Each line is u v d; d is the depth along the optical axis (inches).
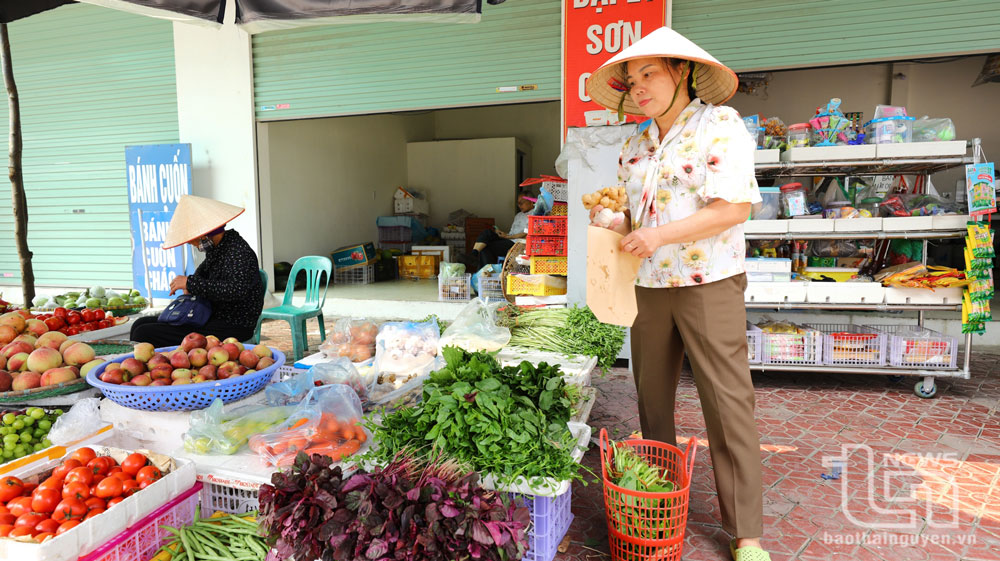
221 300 135.8
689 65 77.2
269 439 79.0
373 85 243.3
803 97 307.3
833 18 188.5
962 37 179.5
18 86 296.4
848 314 214.5
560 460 73.7
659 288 82.5
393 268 391.5
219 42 258.5
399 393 100.0
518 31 222.4
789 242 181.5
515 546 59.8
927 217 150.6
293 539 60.1
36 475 74.2
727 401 78.6
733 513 80.0
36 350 94.4
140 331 132.8
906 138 155.0
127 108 280.2
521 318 133.0
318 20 104.3
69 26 282.4
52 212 303.3
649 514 76.0
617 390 162.9
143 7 102.2
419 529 58.0
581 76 205.6
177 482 73.1
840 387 164.9
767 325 173.6
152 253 275.3
